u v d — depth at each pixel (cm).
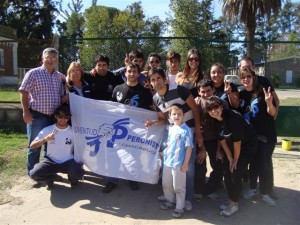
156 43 904
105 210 470
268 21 1798
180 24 2555
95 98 564
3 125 918
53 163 507
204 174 497
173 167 445
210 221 444
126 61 586
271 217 457
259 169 485
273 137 480
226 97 486
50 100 535
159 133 508
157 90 460
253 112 475
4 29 2389
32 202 491
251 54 1103
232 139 434
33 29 3991
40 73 530
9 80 2412
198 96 498
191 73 518
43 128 532
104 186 543
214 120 448
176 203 456
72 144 523
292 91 3206
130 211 468
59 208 474
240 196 509
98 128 523
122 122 518
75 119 529
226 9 1803
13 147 740
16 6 3956
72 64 554
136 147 514
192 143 447
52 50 535
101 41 917
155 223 438
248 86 477
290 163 677
